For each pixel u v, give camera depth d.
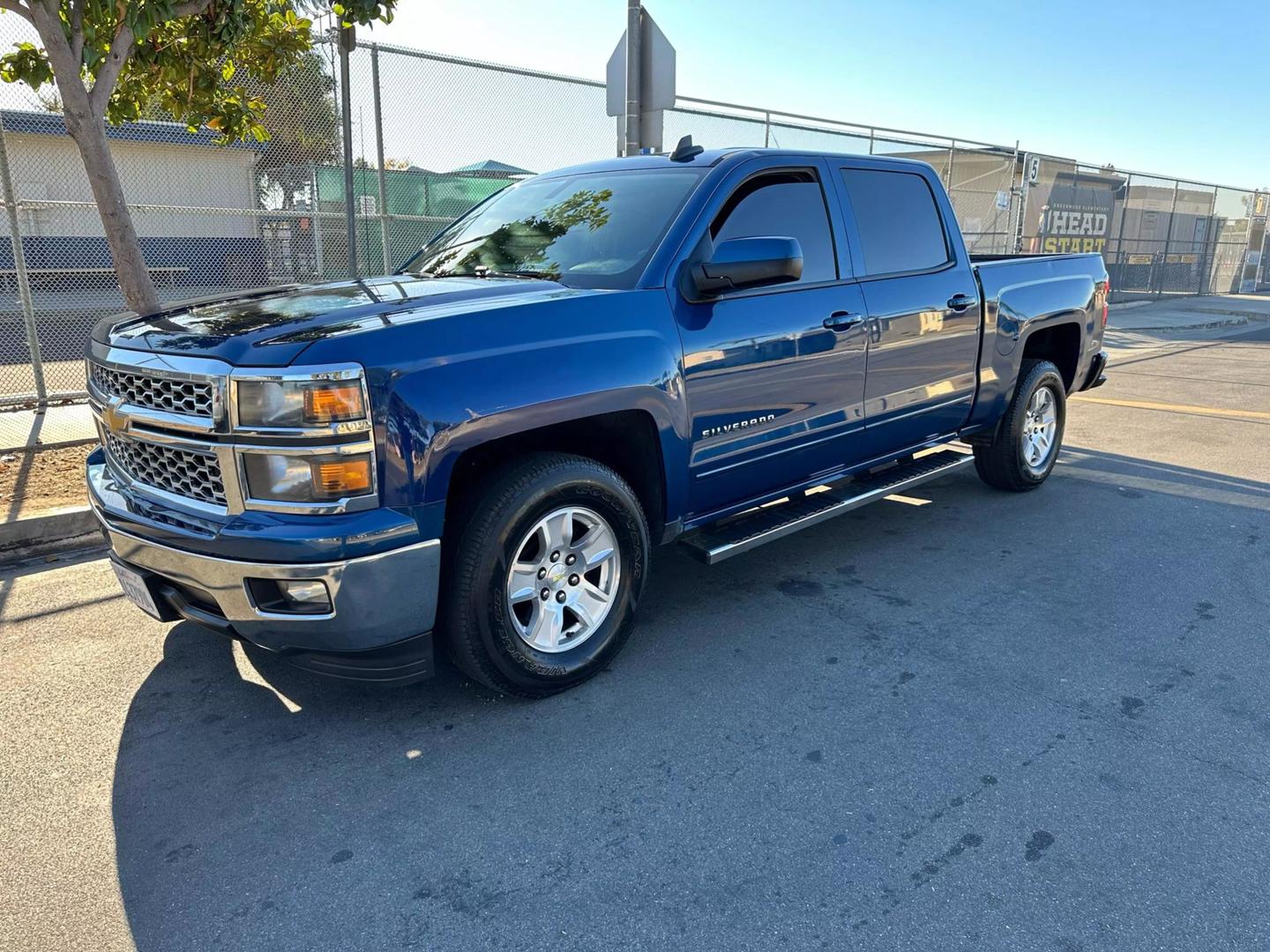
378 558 2.74
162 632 3.98
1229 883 2.35
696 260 3.64
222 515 2.79
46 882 2.42
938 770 2.88
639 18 7.73
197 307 3.46
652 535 3.73
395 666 2.96
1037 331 5.89
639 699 3.35
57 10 4.93
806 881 2.38
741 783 2.82
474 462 3.22
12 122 14.18
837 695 3.37
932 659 3.65
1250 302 24.78
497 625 3.09
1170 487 6.24
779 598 4.30
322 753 3.04
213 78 6.08
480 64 8.83
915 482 4.86
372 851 2.54
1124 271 23.94
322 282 3.95
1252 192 27.66
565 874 2.42
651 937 2.19
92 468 3.53
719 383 3.65
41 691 3.46
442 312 2.98
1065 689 3.39
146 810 2.74
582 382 3.13
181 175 13.89
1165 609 4.13
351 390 2.67
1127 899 2.29
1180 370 12.10
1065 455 7.23
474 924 2.25
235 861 2.50
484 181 9.52
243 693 3.45
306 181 9.09
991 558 4.82
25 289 7.70
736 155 3.97
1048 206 20.62
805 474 4.27
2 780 2.89
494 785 2.83
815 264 4.18
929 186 4.92
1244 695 3.35
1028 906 2.27
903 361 4.57
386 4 5.80
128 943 2.21
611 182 4.21
